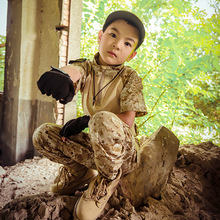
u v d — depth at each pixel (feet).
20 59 10.59
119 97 4.84
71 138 4.75
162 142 5.84
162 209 5.19
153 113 11.16
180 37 9.91
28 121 11.35
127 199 5.18
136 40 4.83
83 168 5.35
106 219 4.56
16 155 11.00
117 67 4.90
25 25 10.52
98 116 3.97
